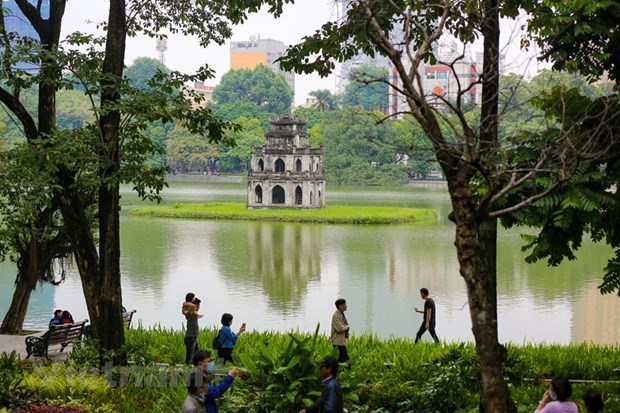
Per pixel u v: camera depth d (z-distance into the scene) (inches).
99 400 823.1
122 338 982.4
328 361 646.5
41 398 814.5
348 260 3171.8
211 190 7785.4
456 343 1206.3
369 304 2273.6
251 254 3329.2
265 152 5556.1
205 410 642.8
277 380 759.1
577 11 769.6
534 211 739.4
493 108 736.3
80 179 970.1
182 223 4648.1
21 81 985.5
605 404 757.3
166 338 1194.0
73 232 1008.2
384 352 1067.9
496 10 748.0
